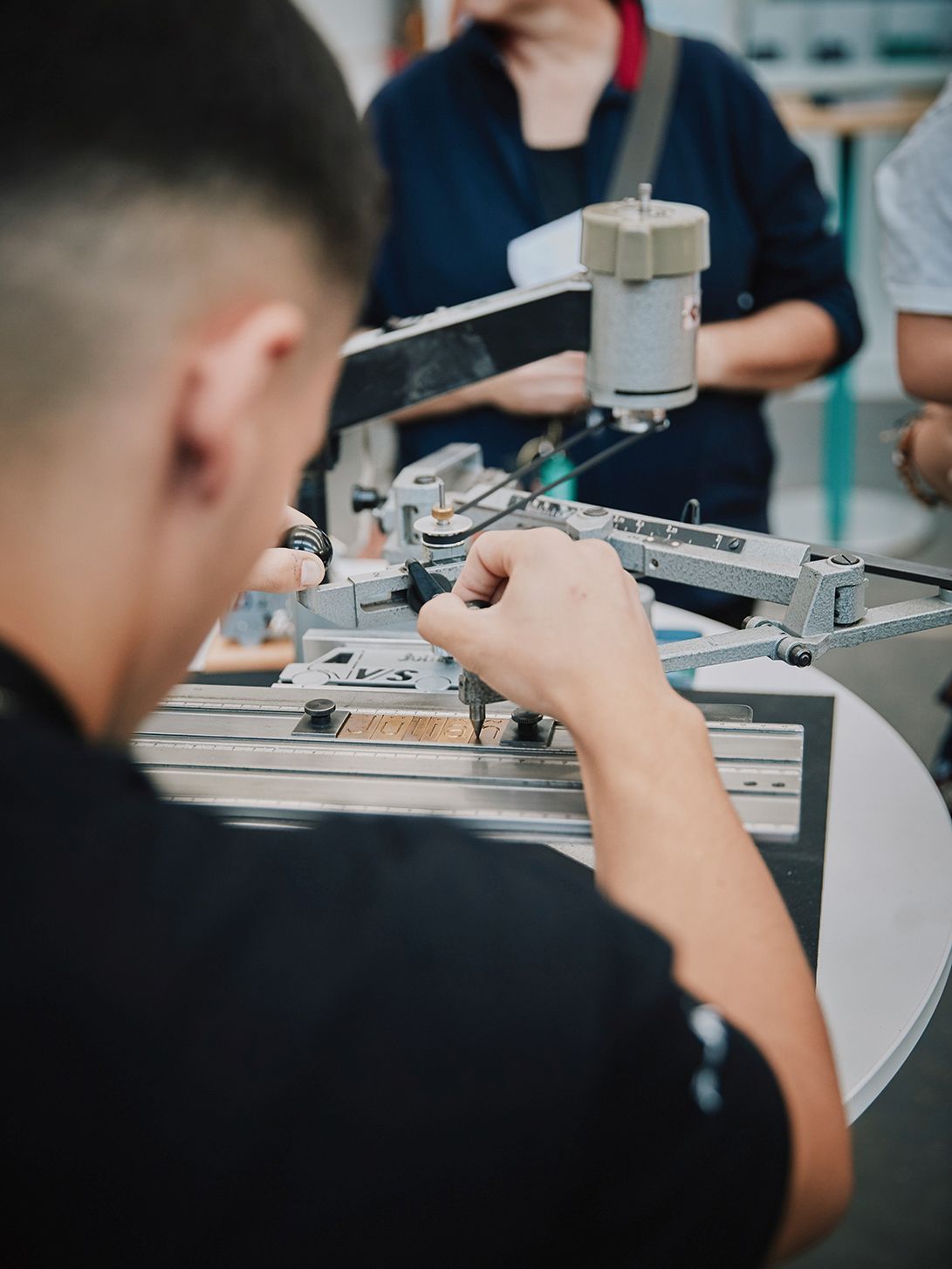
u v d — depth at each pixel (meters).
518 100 1.82
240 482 0.42
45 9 0.36
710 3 3.96
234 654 1.30
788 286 1.93
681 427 1.84
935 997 0.89
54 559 0.39
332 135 0.41
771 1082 0.42
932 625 0.89
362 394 1.08
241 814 0.79
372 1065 0.36
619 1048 0.38
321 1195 0.36
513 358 1.05
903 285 1.61
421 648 1.09
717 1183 0.40
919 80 3.91
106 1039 0.34
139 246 0.37
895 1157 1.70
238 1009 0.35
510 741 0.87
